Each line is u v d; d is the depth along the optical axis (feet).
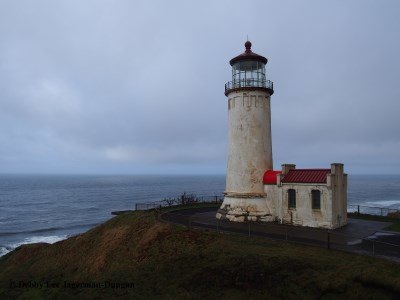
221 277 47.57
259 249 54.85
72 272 69.10
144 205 117.60
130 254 64.69
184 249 59.16
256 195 83.46
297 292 42.27
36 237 190.39
